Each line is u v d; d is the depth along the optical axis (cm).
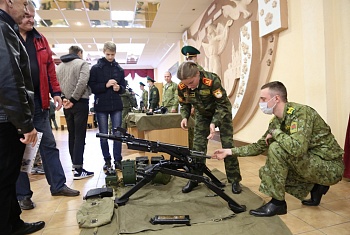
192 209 176
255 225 150
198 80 188
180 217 157
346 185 221
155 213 170
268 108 168
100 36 738
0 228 129
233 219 159
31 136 127
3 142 124
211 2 543
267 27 326
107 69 284
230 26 455
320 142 166
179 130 316
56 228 158
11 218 144
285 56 314
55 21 628
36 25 653
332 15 250
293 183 178
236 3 426
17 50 122
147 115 308
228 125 214
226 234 141
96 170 310
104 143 296
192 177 177
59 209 188
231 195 201
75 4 528
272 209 162
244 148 178
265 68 349
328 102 250
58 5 530
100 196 195
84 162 362
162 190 218
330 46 250
